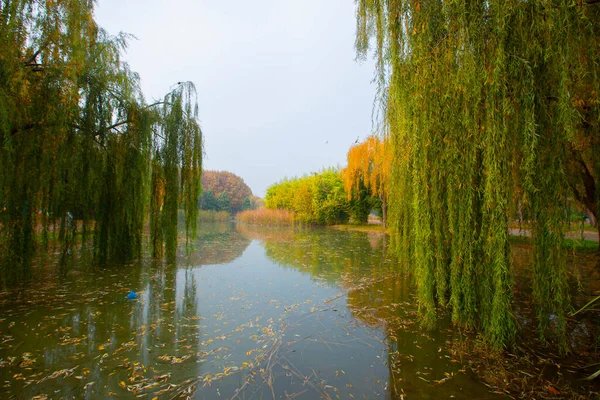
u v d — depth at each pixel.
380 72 3.71
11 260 4.77
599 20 2.54
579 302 4.16
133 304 4.42
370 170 15.92
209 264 7.45
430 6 2.92
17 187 4.70
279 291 5.13
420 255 3.26
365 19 3.73
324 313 4.04
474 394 2.23
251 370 2.62
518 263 6.79
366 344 3.10
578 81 2.51
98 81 5.99
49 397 2.26
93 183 6.15
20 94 4.22
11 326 3.60
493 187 2.63
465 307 3.15
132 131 6.91
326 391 2.30
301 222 24.52
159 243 7.96
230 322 3.75
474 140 2.77
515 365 2.60
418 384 2.37
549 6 2.25
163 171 7.57
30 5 4.31
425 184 3.08
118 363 2.75
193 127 7.88
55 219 5.55
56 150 5.12
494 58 2.49
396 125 4.07
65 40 4.70
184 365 2.71
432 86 2.95
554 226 2.55
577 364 2.60
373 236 15.23
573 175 4.43
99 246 6.73
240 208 53.50
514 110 2.50
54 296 4.73
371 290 5.16
